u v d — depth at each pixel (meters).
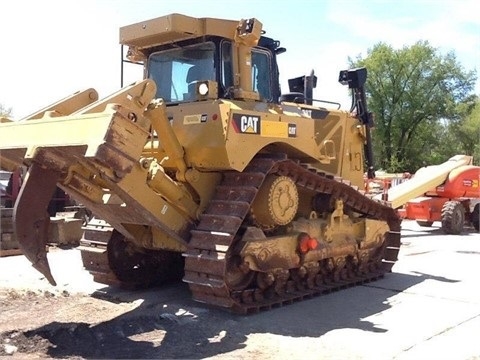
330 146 8.78
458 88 49.88
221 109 6.34
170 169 6.71
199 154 6.44
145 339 5.58
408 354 5.18
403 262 10.24
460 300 7.33
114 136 5.11
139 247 7.73
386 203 8.91
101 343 5.41
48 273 5.64
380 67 49.41
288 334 5.80
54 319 6.17
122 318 6.20
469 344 5.48
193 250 6.21
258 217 6.83
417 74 49.19
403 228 16.27
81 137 5.22
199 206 6.62
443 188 15.25
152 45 7.50
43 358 4.95
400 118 49.47
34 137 5.57
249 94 7.07
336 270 8.06
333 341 5.57
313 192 7.80
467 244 12.74
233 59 7.07
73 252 10.99
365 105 9.70
